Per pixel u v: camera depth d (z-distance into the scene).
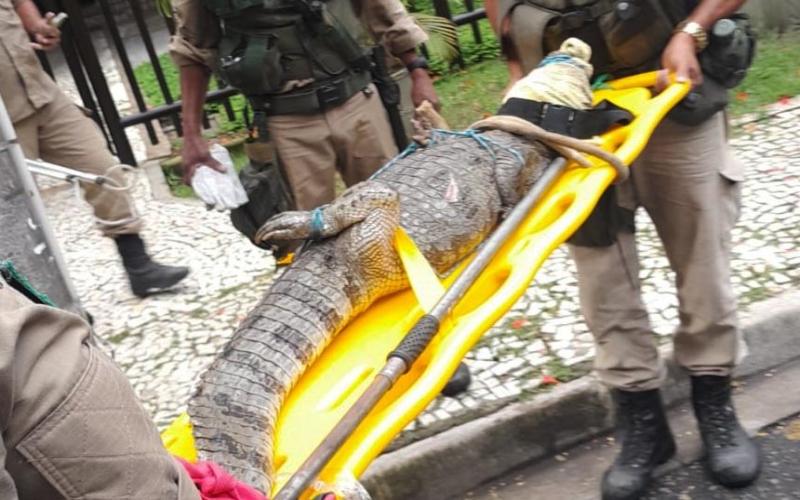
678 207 3.03
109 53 9.51
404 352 2.18
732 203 3.09
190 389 4.02
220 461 2.11
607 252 3.04
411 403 2.12
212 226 5.58
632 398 3.19
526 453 3.50
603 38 3.01
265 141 3.51
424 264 2.51
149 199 6.11
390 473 3.37
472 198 2.77
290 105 3.44
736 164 3.11
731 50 2.88
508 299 2.33
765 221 4.44
